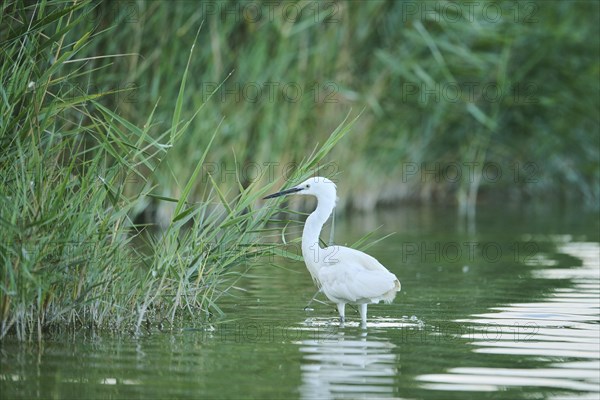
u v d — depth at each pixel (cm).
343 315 1155
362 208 2719
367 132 2533
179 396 810
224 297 1320
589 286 1437
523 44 2672
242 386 841
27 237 1027
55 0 1206
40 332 1023
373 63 2430
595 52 2764
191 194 2025
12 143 1088
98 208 1135
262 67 2081
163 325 1116
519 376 880
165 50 1895
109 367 905
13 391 821
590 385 850
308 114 2289
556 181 3266
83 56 1677
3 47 1122
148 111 1906
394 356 959
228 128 2034
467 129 2809
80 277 1084
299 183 1231
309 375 879
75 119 1672
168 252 1151
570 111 2816
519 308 1247
